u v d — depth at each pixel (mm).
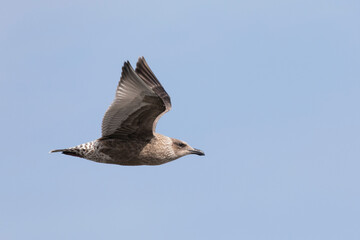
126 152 16875
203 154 18109
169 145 17469
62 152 16781
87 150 16734
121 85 15461
